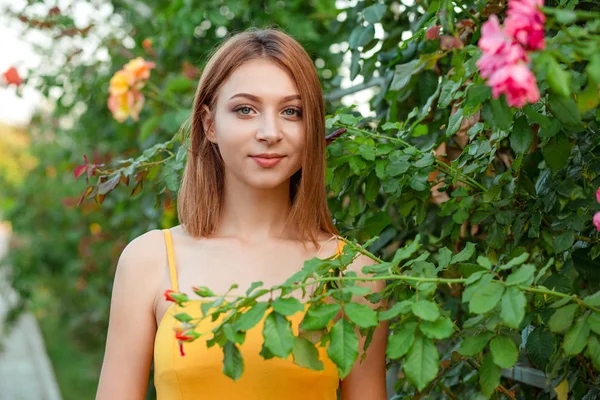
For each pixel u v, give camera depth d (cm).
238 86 164
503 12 167
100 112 433
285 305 121
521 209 175
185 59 339
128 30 388
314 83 169
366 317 123
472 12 185
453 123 162
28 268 615
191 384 160
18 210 616
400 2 232
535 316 147
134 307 171
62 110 433
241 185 176
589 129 161
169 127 283
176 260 174
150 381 355
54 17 366
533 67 108
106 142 445
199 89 176
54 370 707
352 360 122
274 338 121
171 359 161
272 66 165
